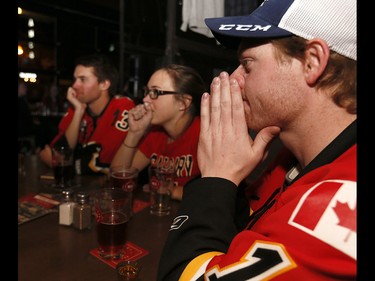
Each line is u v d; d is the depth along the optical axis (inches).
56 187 54.0
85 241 36.3
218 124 27.2
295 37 22.3
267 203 30.9
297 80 22.8
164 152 65.0
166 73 61.8
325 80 22.2
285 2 23.4
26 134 177.0
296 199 19.0
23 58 244.5
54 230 38.8
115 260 32.5
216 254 22.4
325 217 17.2
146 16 110.7
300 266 17.3
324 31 21.7
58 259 32.3
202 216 24.0
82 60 80.2
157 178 46.0
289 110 23.8
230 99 26.8
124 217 34.5
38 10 229.9
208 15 89.0
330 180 18.5
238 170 26.3
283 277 17.6
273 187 34.8
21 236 36.8
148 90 62.6
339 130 22.9
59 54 258.2
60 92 255.6
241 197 34.2
